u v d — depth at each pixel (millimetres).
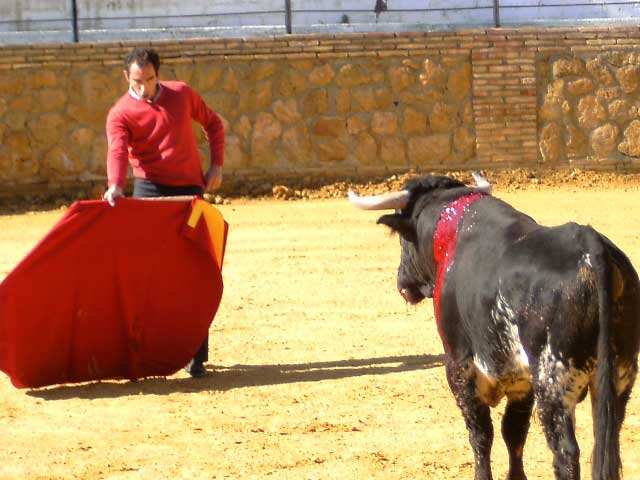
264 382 11211
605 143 25391
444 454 8938
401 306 14719
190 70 24781
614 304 6297
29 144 24516
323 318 14117
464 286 7055
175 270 11039
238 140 24859
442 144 25188
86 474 8570
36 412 10367
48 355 10992
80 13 26969
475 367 7188
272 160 24969
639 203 22375
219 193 24703
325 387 10930
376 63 24969
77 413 10273
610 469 5992
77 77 24516
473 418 7316
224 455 8969
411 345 12664
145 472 8602
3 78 24391
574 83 25281
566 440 6270
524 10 27172
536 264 6480
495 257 6871
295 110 24938
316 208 23109
